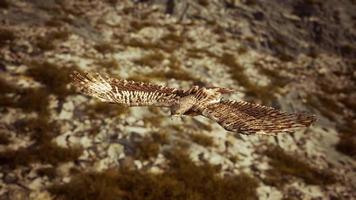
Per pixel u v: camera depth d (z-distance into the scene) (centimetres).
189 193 1366
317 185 1616
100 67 2042
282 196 1506
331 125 2084
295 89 2344
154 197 1341
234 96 2084
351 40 2912
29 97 1694
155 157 1523
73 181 1368
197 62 2362
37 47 2088
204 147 1634
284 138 1862
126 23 2619
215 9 2983
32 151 1473
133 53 2278
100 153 1512
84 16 2564
